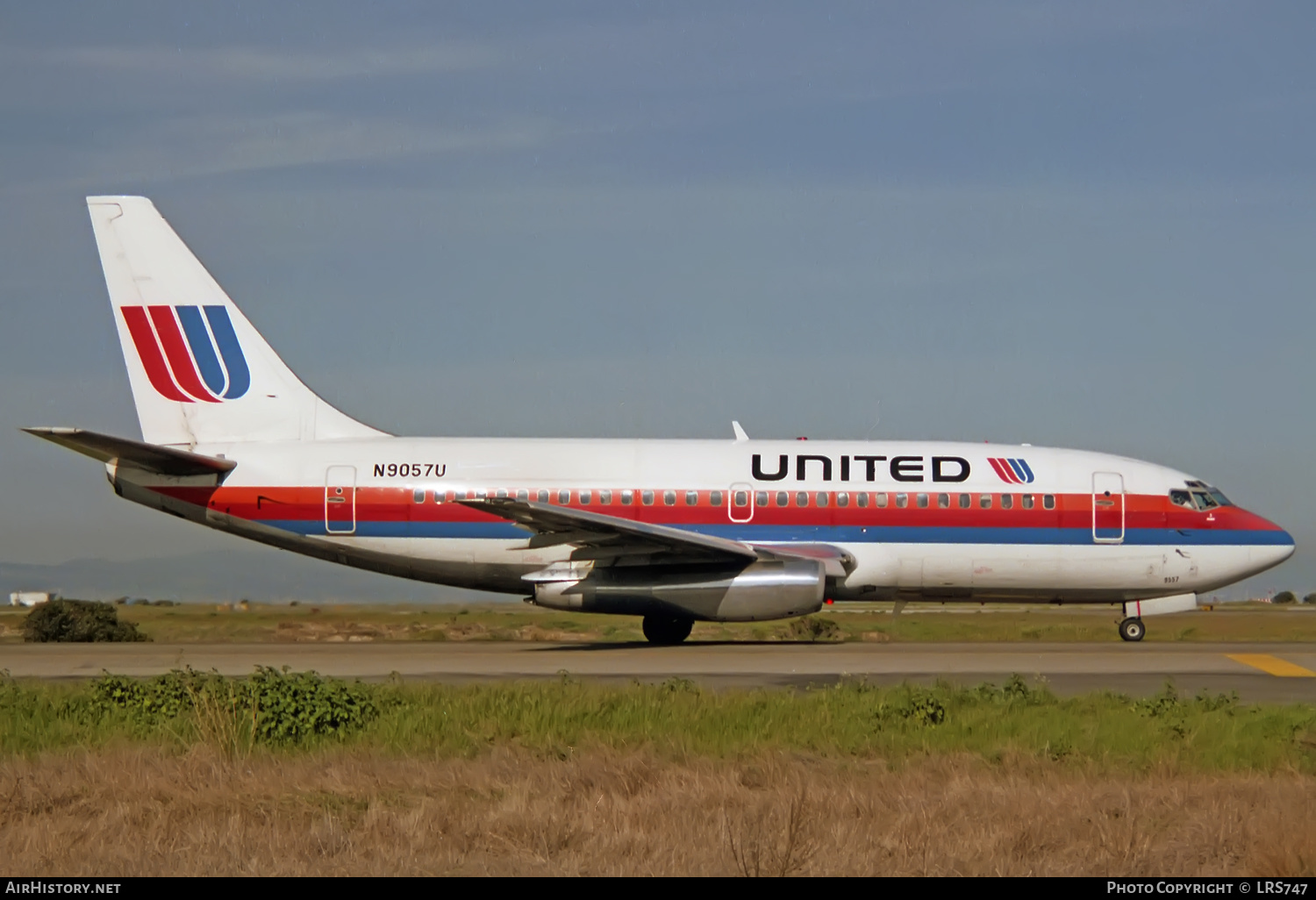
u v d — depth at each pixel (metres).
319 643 47.38
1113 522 44.66
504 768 19.89
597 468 44.59
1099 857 15.30
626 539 40.88
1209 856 15.27
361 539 44.19
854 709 25.06
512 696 26.22
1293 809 17.08
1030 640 49.47
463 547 43.97
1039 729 23.06
